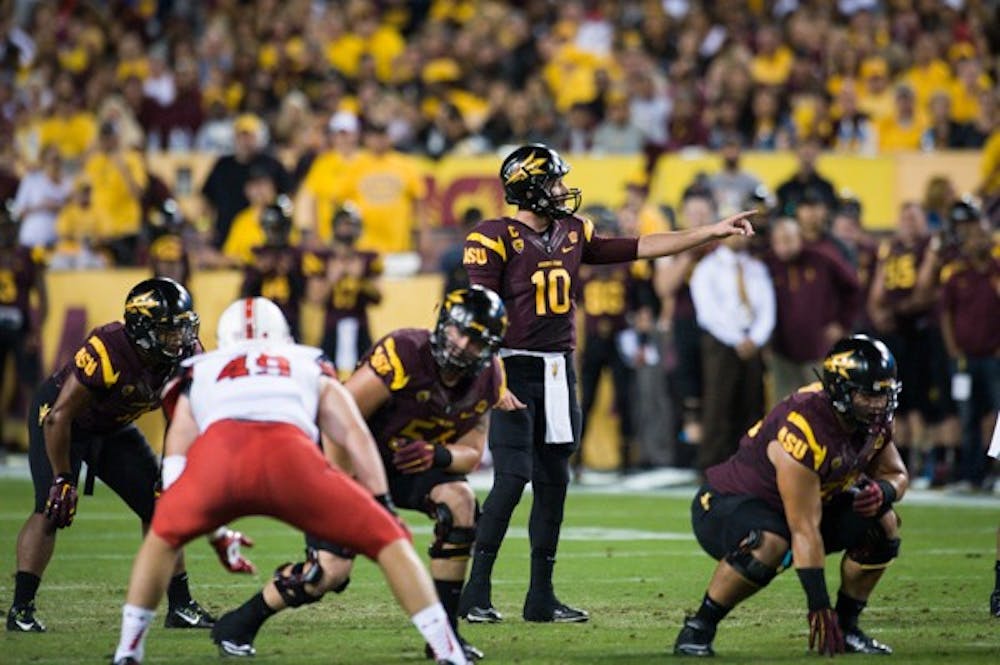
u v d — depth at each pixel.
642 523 39.72
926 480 50.47
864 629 25.22
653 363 51.97
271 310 21.09
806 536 22.23
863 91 64.56
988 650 23.31
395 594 19.81
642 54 64.44
